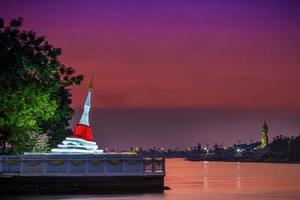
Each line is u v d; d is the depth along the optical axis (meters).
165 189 72.50
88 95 68.38
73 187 60.06
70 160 60.34
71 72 71.75
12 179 59.38
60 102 74.94
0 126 65.56
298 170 183.00
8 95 63.25
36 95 65.38
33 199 54.94
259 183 95.12
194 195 65.25
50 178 59.91
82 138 66.00
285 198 63.38
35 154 61.25
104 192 60.62
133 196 57.94
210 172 161.25
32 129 74.62
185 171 174.00
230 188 80.12
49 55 69.00
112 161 61.03
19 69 63.94
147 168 61.91
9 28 67.31
